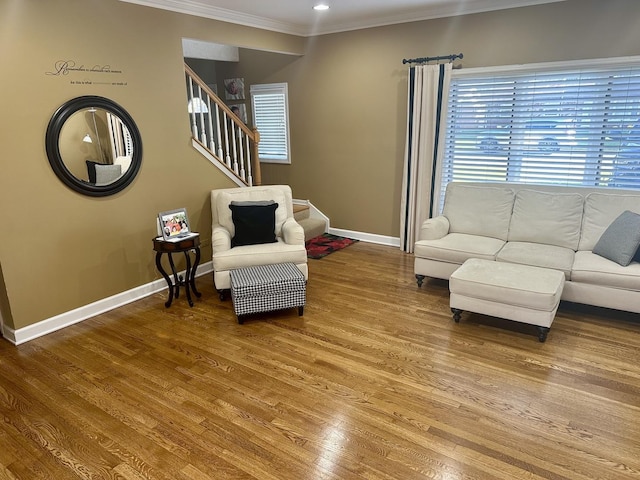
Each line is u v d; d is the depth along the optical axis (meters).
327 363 3.02
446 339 3.31
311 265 5.08
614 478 2.01
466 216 4.50
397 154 5.50
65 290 3.65
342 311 3.84
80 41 3.49
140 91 3.98
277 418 2.48
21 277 3.36
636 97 4.05
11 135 3.18
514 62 4.53
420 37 5.00
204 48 6.32
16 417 2.54
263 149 6.86
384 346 3.23
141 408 2.59
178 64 4.30
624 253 3.41
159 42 4.09
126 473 2.12
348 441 2.29
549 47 4.32
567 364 2.94
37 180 3.36
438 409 2.52
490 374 2.85
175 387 2.79
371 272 4.82
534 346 3.18
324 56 5.79
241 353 3.18
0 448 2.30
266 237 4.26
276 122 6.62
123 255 4.06
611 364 2.93
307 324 3.61
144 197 4.16
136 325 3.66
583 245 3.95
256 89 6.67
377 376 2.86
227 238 4.12
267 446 2.27
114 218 3.94
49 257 3.52
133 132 3.95
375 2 4.42
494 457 2.15
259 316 3.78
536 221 4.13
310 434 2.34
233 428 2.40
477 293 3.37
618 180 4.29
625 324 3.49
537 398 2.59
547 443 2.24
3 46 3.06
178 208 4.50
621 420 2.39
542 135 4.59
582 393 2.63
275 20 5.20
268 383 2.81
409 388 2.72
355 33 5.45
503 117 4.76
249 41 5.08
